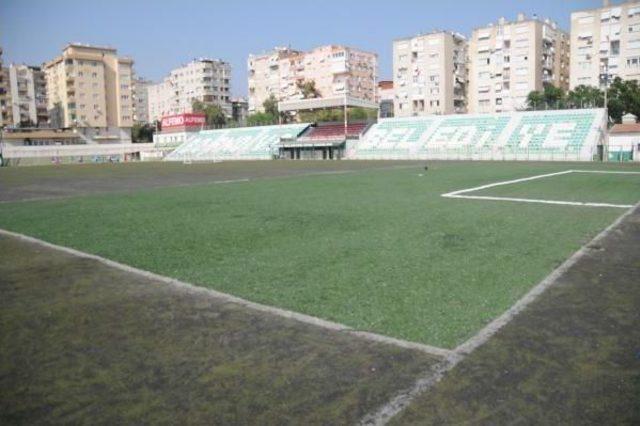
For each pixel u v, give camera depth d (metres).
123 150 73.12
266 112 82.69
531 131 45.38
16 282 6.02
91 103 91.06
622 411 2.92
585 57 69.25
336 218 10.80
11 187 22.05
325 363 3.62
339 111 74.12
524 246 7.64
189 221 10.73
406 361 3.62
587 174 23.62
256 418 2.91
